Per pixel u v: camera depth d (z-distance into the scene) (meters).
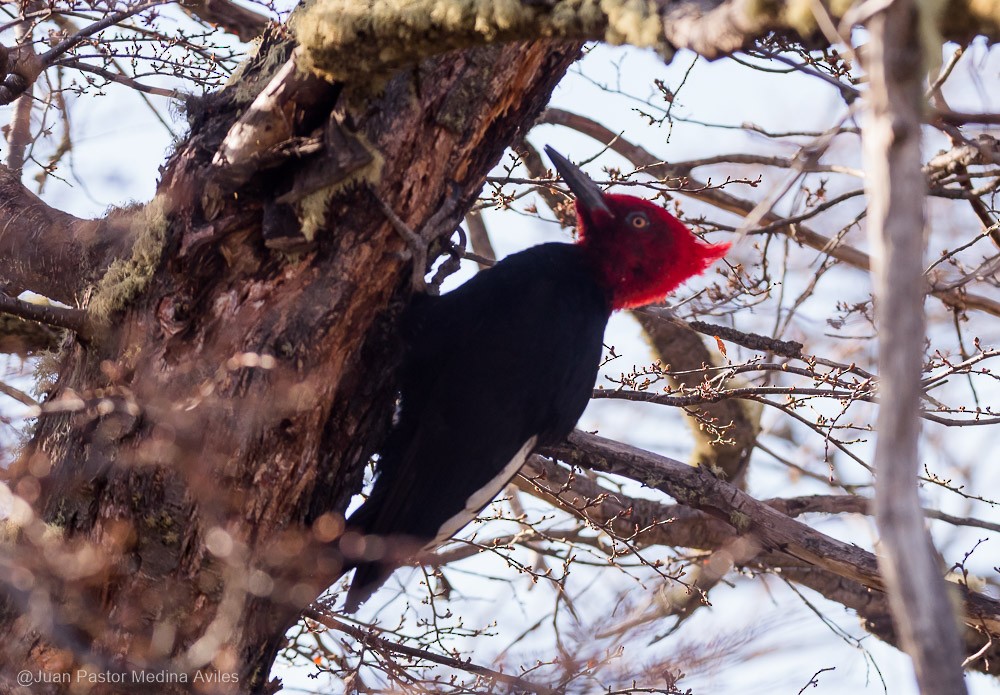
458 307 10.04
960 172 11.78
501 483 10.21
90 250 8.60
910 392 3.61
